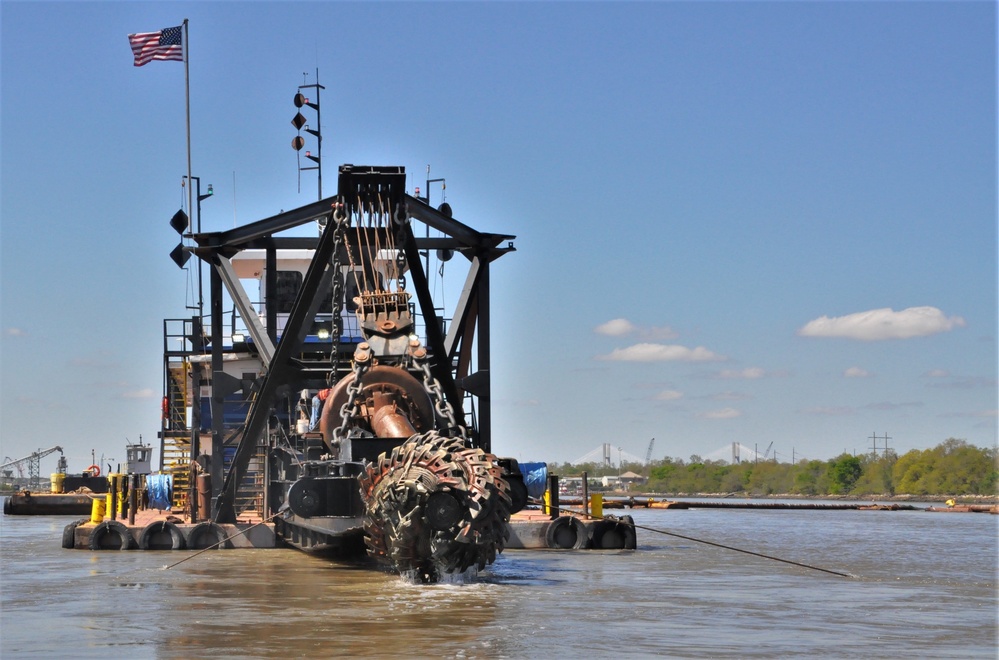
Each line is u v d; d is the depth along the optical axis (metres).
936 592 24.44
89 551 35.19
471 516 23.25
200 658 16.14
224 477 38.28
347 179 30.64
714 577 27.22
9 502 79.12
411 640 17.61
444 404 28.19
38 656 16.38
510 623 19.36
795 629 18.95
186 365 47.75
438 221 35.50
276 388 33.91
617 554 33.59
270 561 30.83
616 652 16.69
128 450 59.56
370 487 24.28
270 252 38.38
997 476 162.75
